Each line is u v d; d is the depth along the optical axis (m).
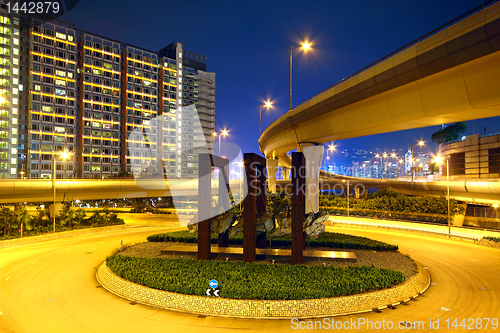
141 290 17.80
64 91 107.44
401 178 98.19
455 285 20.77
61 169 105.31
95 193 52.75
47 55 104.12
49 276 22.41
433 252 31.09
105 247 33.16
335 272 19.75
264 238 28.34
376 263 24.44
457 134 106.56
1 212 38.69
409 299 18.03
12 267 24.88
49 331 13.93
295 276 18.88
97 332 13.85
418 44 20.97
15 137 97.38
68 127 107.88
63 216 45.22
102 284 20.55
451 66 19.28
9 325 14.48
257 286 16.97
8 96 96.56
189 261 22.33
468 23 17.66
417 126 27.89
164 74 132.25
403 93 24.33
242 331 13.96
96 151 114.44
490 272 23.91
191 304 16.27
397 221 52.97
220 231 27.80
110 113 118.00
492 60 17.97
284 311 15.57
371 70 25.38
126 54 123.62
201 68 146.50
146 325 14.58
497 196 50.81
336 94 30.20
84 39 112.62
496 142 64.56
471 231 44.00
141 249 29.67
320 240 31.67
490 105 19.58
